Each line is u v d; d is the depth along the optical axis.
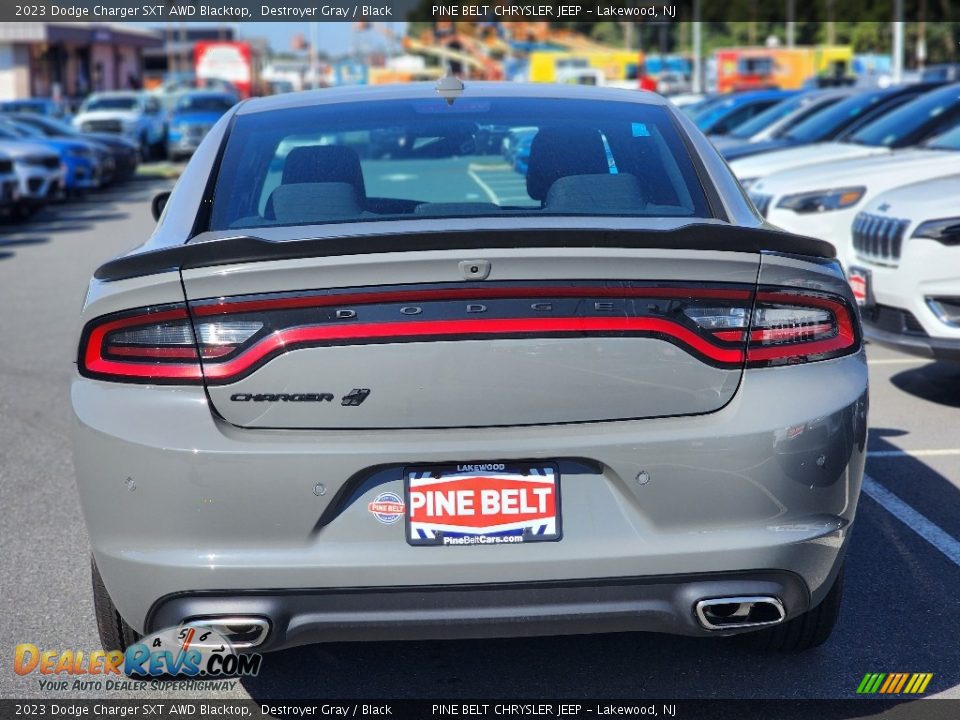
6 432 6.25
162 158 37.38
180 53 87.75
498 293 2.69
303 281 2.67
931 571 4.12
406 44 60.16
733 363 2.78
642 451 2.71
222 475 2.68
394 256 2.68
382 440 2.70
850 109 13.54
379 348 2.68
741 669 3.39
